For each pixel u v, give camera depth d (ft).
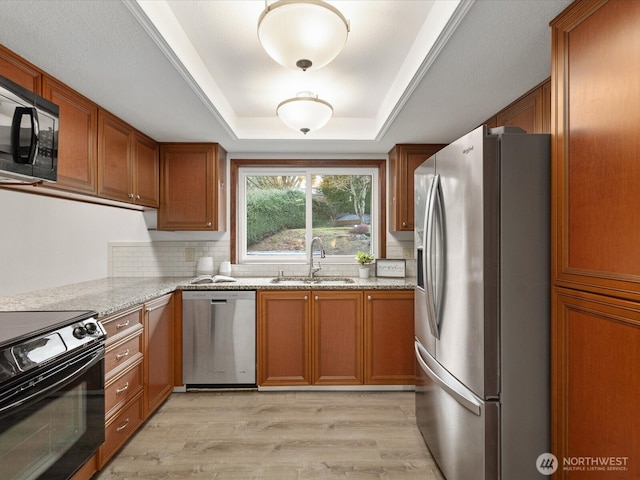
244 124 10.40
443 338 5.98
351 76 7.70
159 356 8.70
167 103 7.56
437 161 6.26
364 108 9.61
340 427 7.98
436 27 5.23
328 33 4.74
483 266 4.84
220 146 10.91
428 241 6.10
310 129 8.31
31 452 4.31
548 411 4.86
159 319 8.70
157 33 5.03
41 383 4.41
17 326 4.83
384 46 6.47
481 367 4.90
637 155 3.50
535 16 4.67
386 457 6.88
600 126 3.95
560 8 4.51
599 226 3.96
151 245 11.44
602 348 3.94
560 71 4.59
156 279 10.94
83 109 7.16
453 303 5.63
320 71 7.45
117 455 6.91
